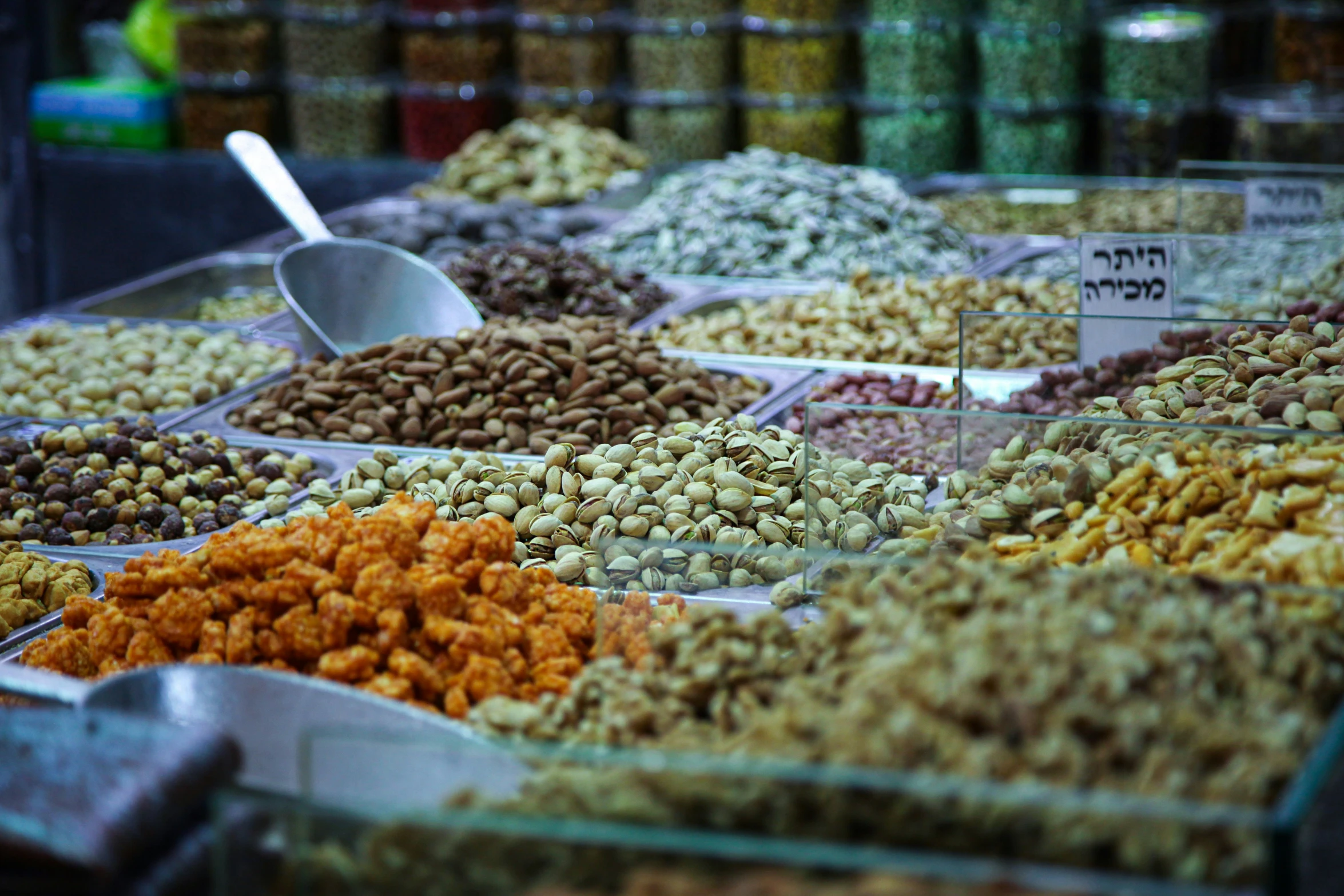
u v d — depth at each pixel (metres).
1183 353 2.04
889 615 1.15
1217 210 3.33
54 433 2.36
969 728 0.97
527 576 1.67
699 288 3.50
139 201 4.88
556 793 0.97
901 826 0.90
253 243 4.04
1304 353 1.88
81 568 1.94
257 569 1.52
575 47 4.62
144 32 4.94
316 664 1.46
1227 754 0.97
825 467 1.77
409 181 4.70
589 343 2.53
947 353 2.85
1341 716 1.04
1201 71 4.29
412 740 1.03
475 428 2.42
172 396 2.79
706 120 4.64
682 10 4.52
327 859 0.97
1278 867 0.85
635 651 1.37
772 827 0.93
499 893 0.94
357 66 4.73
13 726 1.13
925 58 4.42
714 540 1.90
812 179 3.81
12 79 4.91
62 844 0.99
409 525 1.54
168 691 1.34
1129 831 0.86
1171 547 1.49
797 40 4.48
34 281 5.05
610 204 4.22
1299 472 1.47
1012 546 1.59
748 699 1.17
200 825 1.13
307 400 2.55
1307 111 3.93
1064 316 2.14
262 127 4.86
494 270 3.21
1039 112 4.39
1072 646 1.03
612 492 1.96
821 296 3.15
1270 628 1.13
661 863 0.90
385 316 3.04
